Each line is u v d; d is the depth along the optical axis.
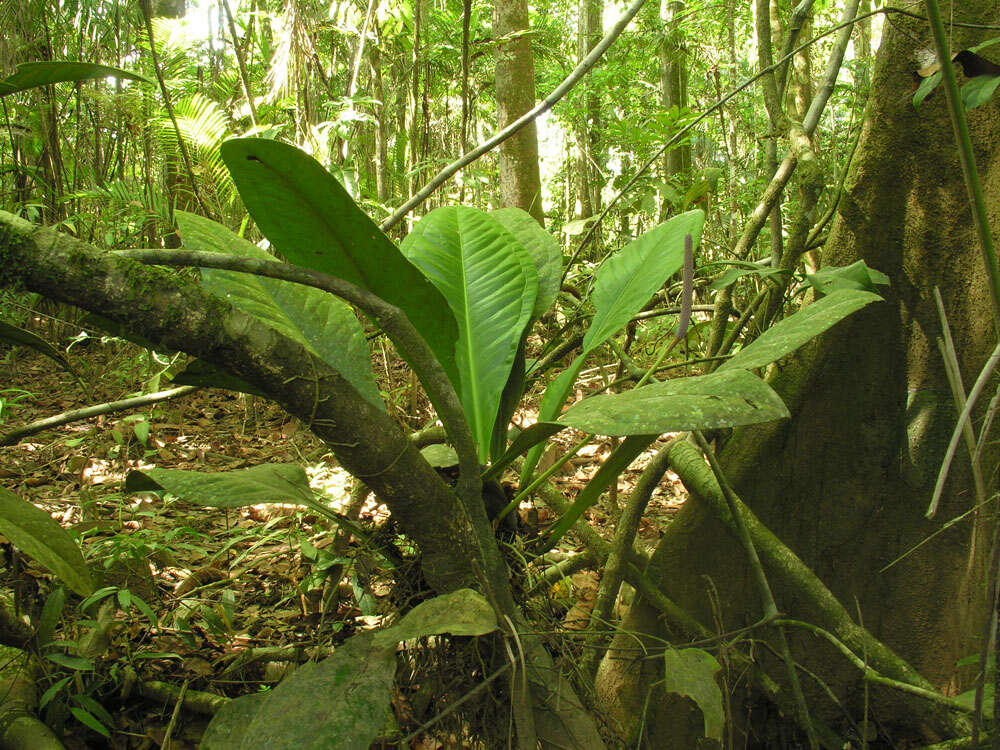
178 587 2.22
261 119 4.72
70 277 0.91
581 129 7.58
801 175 1.85
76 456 3.47
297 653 1.77
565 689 1.29
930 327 1.63
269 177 1.07
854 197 1.69
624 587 2.33
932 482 1.63
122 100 5.22
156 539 2.36
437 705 1.37
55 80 1.19
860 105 3.71
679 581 1.81
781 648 1.69
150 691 1.77
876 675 1.38
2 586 1.95
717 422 1.00
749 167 5.29
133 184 4.31
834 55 1.93
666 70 7.13
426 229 1.75
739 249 2.12
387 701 1.10
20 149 5.92
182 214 1.52
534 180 5.72
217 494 1.28
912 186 1.63
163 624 1.93
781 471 1.74
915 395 1.64
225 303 1.00
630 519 1.77
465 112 4.20
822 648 1.70
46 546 1.34
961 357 1.61
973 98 1.37
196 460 3.72
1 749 1.47
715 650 1.65
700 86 8.62
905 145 1.62
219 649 2.02
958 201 1.59
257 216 1.18
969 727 1.41
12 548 1.73
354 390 1.10
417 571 1.42
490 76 7.17
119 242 5.39
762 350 1.20
